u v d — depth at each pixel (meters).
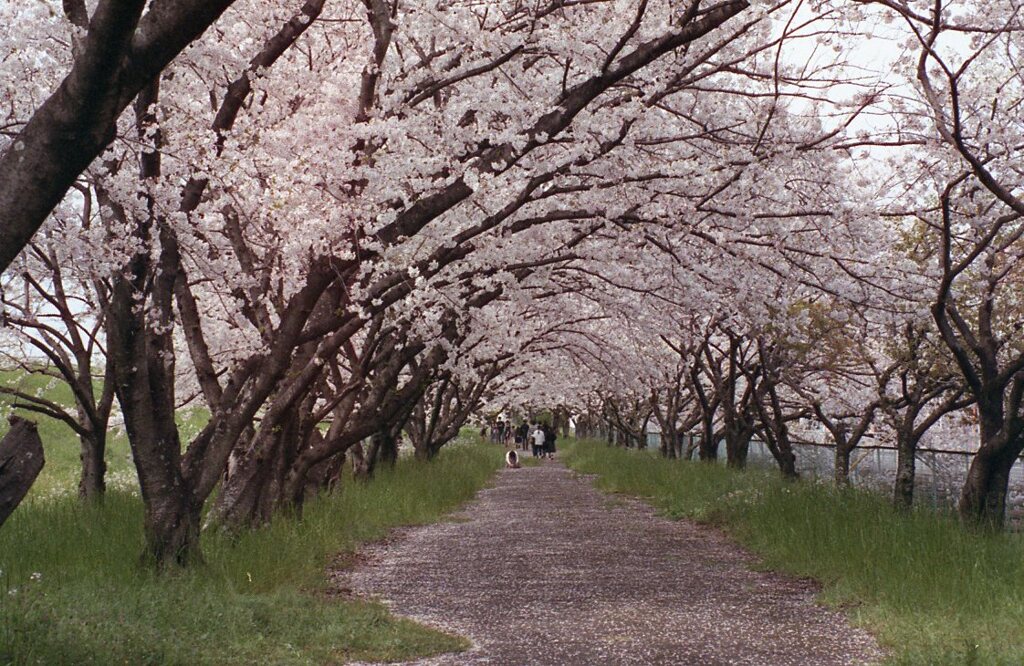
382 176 10.16
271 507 13.24
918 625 7.43
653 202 12.00
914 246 14.33
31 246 10.49
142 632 6.23
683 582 10.61
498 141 9.61
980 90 11.30
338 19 12.10
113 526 11.19
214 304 16.97
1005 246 12.20
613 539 14.91
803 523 12.54
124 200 8.57
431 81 11.33
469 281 14.27
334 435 16.45
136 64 4.30
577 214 11.73
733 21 10.93
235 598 8.13
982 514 11.94
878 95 11.17
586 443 54.78
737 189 11.60
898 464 14.51
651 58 9.15
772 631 7.81
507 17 10.64
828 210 11.95
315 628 7.60
